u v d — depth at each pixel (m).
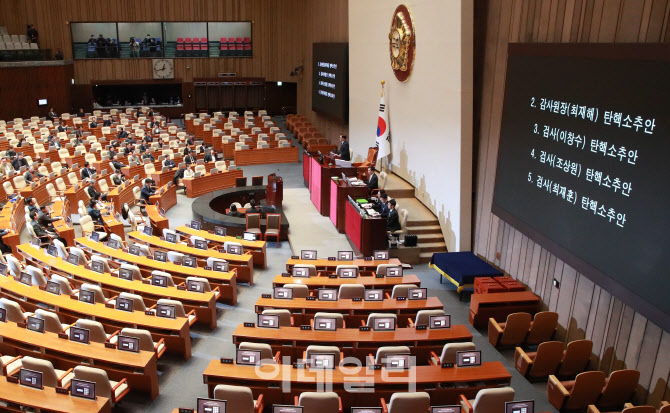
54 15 38.25
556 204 11.34
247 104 42.34
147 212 19.25
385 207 16.81
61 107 37.72
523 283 13.23
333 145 30.62
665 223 8.42
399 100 20.14
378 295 11.92
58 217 17.84
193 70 40.94
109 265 14.18
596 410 8.76
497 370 9.10
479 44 15.17
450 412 7.85
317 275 13.51
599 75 9.95
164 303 11.00
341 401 8.86
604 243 9.84
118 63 39.72
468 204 15.57
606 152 9.79
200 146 29.64
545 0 11.92
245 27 43.56
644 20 9.09
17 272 12.97
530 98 12.28
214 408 7.86
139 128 33.84
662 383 8.84
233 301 13.60
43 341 9.81
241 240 16.30
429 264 15.53
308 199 22.58
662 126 8.49
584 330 10.84
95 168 25.33
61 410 7.95
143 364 9.36
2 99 34.06
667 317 8.35
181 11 39.44
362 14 23.98
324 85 31.34
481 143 15.23
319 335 10.23
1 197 21.28
